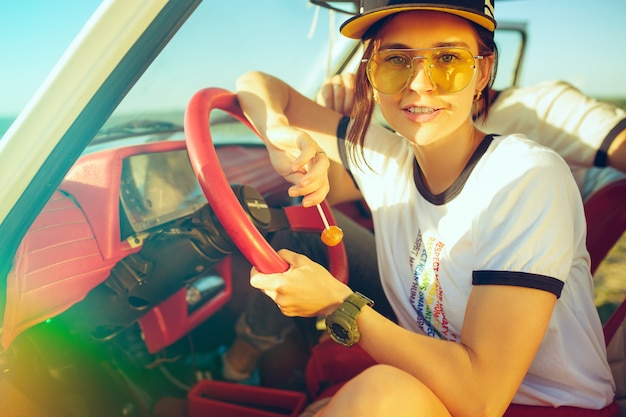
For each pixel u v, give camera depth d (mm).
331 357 1580
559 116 1799
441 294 1306
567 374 1203
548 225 1071
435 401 998
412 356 1076
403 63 1165
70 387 1514
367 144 1539
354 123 1395
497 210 1117
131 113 1537
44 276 1244
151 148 1440
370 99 1342
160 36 1112
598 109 1729
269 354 1900
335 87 1816
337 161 1628
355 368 1555
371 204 1525
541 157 1138
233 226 1120
